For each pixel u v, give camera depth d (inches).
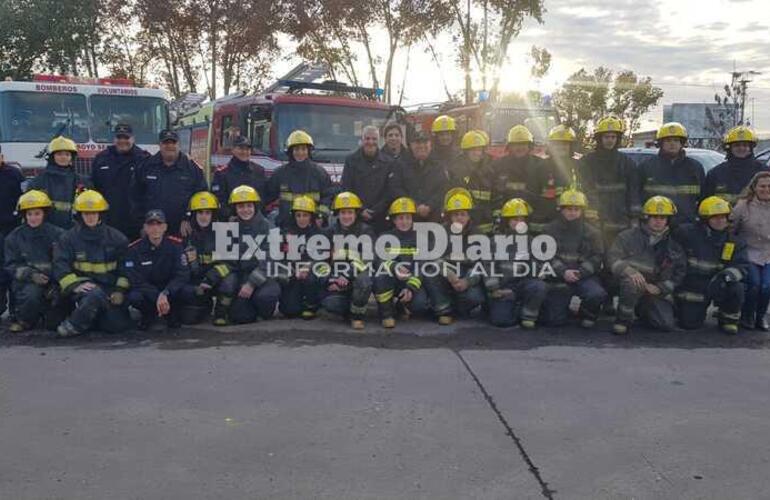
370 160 278.8
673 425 165.9
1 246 263.6
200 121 479.8
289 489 135.0
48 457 148.0
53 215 269.0
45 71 943.0
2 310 259.3
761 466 145.4
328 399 181.8
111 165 283.9
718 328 257.9
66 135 407.5
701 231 249.8
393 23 831.7
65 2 892.0
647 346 234.5
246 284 255.1
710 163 410.0
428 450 151.9
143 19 909.8
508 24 810.2
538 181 275.9
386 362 214.4
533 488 135.7
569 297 256.8
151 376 199.6
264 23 858.8
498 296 256.5
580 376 201.5
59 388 189.2
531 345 234.8
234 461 146.5
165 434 159.6
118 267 249.8
